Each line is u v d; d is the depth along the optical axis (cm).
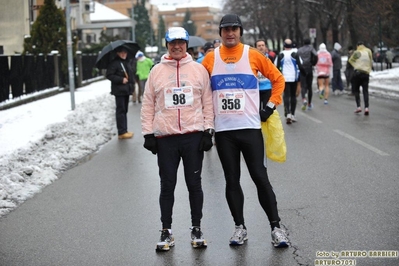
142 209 848
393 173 1014
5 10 3781
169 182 675
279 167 1107
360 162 1123
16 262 645
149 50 9250
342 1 4112
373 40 4459
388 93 2727
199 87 667
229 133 668
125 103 1614
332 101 2459
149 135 674
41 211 863
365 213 775
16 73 2403
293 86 1750
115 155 1345
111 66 1586
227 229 732
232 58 668
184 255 645
